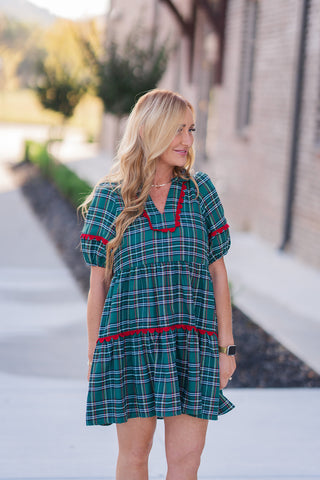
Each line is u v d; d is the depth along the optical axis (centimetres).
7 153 2344
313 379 488
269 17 1027
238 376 489
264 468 339
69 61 1694
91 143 2977
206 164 1384
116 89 1139
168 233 236
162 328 234
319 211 871
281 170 983
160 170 240
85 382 473
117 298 236
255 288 783
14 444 359
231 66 1193
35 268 872
